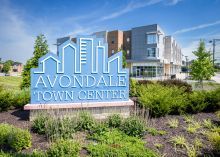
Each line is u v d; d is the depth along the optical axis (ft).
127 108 29.50
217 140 19.10
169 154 18.56
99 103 28.43
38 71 27.25
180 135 22.79
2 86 36.19
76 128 22.61
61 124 21.26
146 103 29.91
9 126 21.13
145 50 159.43
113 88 29.89
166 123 26.76
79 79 28.60
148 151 18.16
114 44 170.71
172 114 31.42
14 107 33.94
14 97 33.96
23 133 18.63
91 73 29.07
